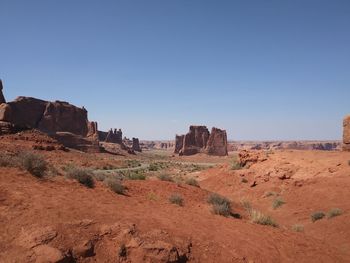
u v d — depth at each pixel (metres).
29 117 123.94
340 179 30.66
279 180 36.72
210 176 51.56
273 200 31.12
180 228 10.81
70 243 8.05
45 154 71.00
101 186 16.20
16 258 7.14
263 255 10.39
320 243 13.45
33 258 7.22
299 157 43.62
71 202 10.92
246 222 14.66
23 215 8.91
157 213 12.55
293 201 28.92
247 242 11.12
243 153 50.97
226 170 50.75
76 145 117.94
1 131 81.81
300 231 16.86
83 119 137.75
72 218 9.30
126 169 75.62
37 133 90.94
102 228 9.04
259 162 47.56
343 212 21.55
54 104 130.88
